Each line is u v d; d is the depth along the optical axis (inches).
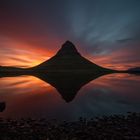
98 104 1387.8
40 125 834.8
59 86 2751.0
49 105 1339.8
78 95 1850.4
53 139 664.4
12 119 949.8
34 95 1836.9
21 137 687.1
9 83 3339.1
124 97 1710.1
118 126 807.1
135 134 711.7
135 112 1099.3
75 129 768.9
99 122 874.1
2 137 689.0
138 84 2999.5
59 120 927.7
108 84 3029.0
